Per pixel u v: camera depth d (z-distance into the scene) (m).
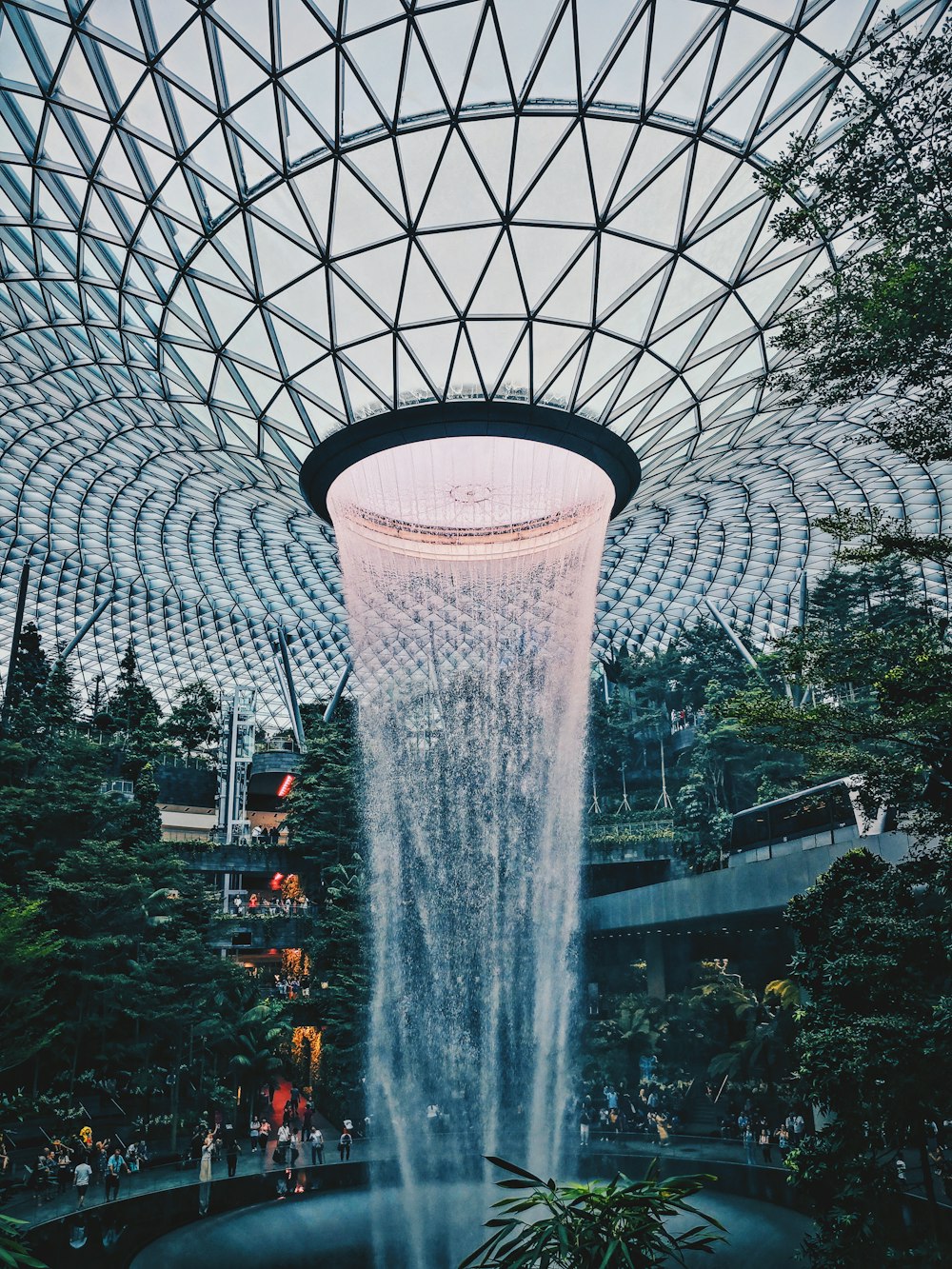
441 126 23.05
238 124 23.44
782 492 42.75
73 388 33.78
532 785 51.38
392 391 28.52
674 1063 37.28
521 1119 34.84
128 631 64.88
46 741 45.00
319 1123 35.72
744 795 46.56
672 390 29.50
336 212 24.98
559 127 23.20
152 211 25.53
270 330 27.94
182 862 37.69
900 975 14.95
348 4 20.80
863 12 20.69
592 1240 7.26
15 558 53.31
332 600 56.94
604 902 42.66
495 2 20.66
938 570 46.09
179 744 63.50
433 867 47.41
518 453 30.08
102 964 31.56
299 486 32.94
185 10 21.03
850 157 11.37
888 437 12.48
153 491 43.75
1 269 28.17
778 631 59.25
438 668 54.19
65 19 21.23
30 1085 30.78
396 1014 41.41
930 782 13.78
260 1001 37.28
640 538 46.19
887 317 10.73
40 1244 19.80
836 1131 14.74
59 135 23.95
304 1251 21.59
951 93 10.66
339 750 48.88
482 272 25.86
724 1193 23.31
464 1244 22.23
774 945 39.16
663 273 26.41
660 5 20.78
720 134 23.66
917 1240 13.69
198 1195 24.23
